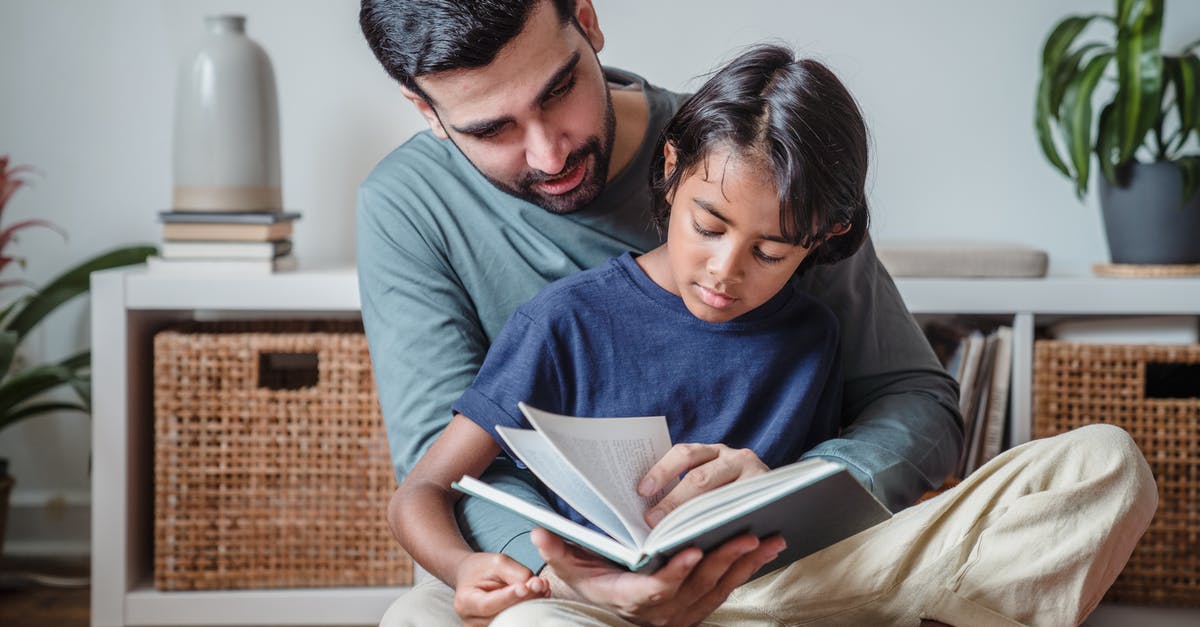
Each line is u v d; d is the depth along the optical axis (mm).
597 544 882
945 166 2125
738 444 1177
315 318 1972
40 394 2127
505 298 1318
